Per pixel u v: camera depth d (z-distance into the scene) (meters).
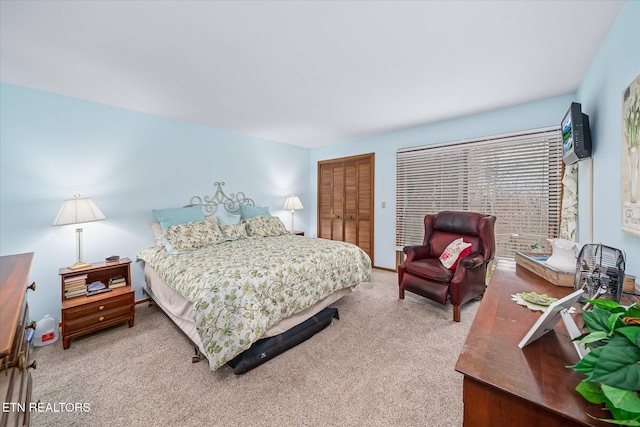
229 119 3.43
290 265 2.18
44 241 2.45
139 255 2.97
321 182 5.27
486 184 3.23
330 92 2.60
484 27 1.63
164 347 2.08
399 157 4.03
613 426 0.54
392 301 2.97
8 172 2.29
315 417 1.39
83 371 1.78
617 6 1.44
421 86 2.48
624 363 0.51
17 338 0.94
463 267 2.49
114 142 2.87
